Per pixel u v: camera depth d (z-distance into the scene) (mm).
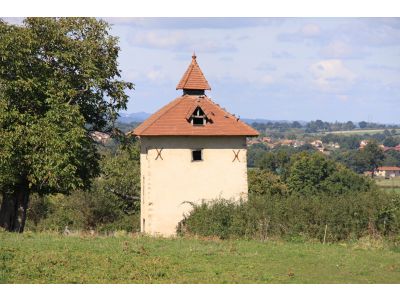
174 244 38375
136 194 90625
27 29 50344
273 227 44281
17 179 49875
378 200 43688
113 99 55656
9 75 49594
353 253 36938
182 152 53969
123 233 43750
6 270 29844
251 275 30656
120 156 90500
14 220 55031
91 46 53375
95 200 87875
